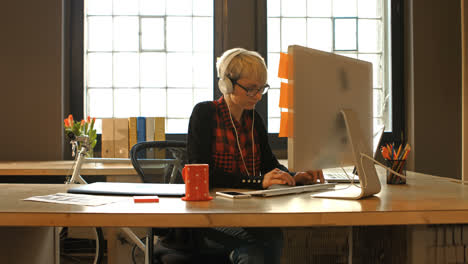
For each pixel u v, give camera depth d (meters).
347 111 1.28
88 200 1.13
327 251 1.35
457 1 3.37
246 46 3.40
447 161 3.38
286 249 1.38
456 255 1.18
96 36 3.53
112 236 2.32
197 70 3.57
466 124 2.81
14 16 3.22
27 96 3.23
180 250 1.51
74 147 2.40
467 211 1.02
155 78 3.56
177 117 3.58
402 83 3.52
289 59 1.15
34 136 3.23
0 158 3.20
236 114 1.74
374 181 1.25
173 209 1.00
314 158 1.21
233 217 0.96
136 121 3.00
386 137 3.50
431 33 3.38
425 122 3.38
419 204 1.10
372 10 3.62
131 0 3.54
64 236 2.52
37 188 1.42
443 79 3.38
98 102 3.54
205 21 3.56
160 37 3.55
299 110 1.16
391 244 1.26
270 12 3.55
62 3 3.29
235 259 1.47
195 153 1.58
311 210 1.00
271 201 1.15
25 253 1.39
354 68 1.34
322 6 3.59
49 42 3.25
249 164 1.76
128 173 2.50
